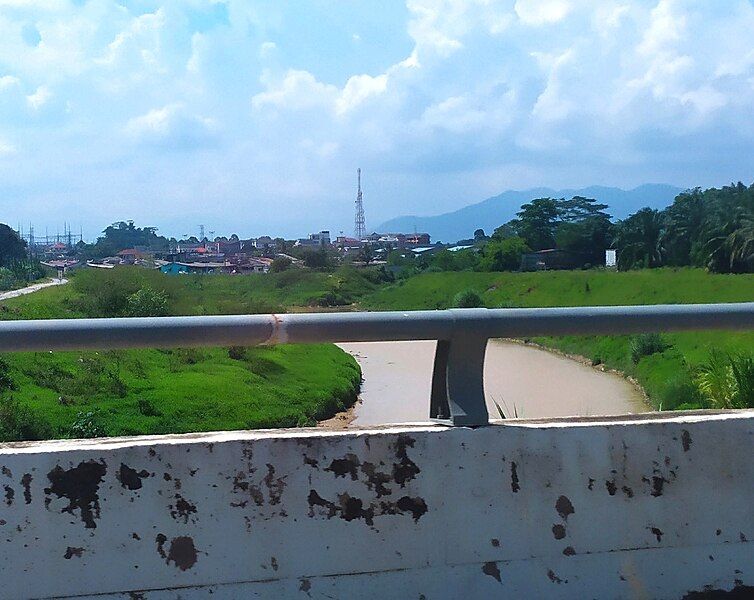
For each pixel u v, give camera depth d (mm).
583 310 2947
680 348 32250
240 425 24094
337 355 37469
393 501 2729
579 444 2910
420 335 2826
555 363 37312
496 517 2795
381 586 2662
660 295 58344
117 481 2566
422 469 2771
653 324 2988
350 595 2633
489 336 2896
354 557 2670
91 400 22984
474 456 2818
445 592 2699
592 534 2859
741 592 2924
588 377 33469
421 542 2725
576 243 94000
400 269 98500
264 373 30281
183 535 2570
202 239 194500
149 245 177750
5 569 2459
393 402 29422
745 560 2973
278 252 139500
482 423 2898
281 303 71062
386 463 2750
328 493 2688
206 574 2562
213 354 30719
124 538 2537
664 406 24734
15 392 22141
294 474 2676
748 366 8398
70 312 35875
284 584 2600
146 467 2592
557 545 2824
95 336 2557
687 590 2885
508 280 75750
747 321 3072
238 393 26375
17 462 2520
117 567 2520
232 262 120688
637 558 2875
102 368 25453
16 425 19922
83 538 2516
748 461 3057
